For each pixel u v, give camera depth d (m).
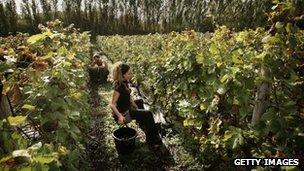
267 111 2.92
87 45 10.69
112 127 6.04
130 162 4.66
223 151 4.10
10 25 42.75
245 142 3.19
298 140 2.74
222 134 3.93
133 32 48.19
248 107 3.22
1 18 42.19
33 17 45.00
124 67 4.82
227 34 5.48
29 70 3.10
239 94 3.25
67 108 3.37
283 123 2.77
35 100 3.03
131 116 4.96
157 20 48.81
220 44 4.59
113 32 47.38
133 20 47.94
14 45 6.99
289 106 2.79
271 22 2.93
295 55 2.87
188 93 5.32
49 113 3.03
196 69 5.05
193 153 4.80
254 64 3.03
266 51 2.79
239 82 3.10
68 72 4.13
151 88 8.52
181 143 5.11
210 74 4.25
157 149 4.99
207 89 4.38
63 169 2.92
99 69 10.02
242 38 3.74
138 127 6.02
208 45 5.35
